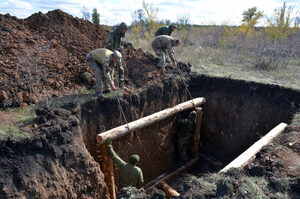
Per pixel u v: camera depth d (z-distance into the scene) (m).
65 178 3.54
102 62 4.73
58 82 5.46
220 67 8.52
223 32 12.38
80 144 4.01
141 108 5.78
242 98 6.77
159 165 6.57
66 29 6.96
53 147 3.58
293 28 11.36
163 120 6.38
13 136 3.38
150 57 7.46
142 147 5.95
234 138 7.00
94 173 3.93
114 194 4.92
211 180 3.22
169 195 5.64
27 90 4.92
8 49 5.55
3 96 4.49
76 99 4.89
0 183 2.95
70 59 6.18
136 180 4.13
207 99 7.34
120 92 5.42
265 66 8.48
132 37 12.66
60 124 3.84
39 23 6.98
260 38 11.61
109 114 5.12
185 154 7.04
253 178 3.15
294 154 3.77
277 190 2.93
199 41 12.61
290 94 6.04
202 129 7.70
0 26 6.07
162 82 6.33
